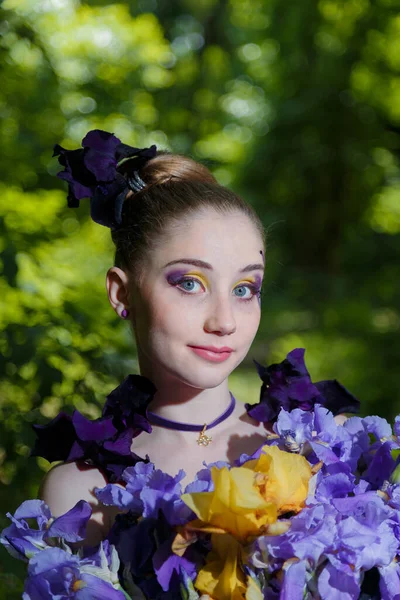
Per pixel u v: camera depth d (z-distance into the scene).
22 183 3.82
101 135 1.58
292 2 8.65
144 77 5.63
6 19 3.76
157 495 1.30
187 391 1.52
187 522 1.26
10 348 2.76
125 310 1.56
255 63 9.88
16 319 2.85
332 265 8.26
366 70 8.30
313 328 7.20
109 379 2.96
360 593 1.33
